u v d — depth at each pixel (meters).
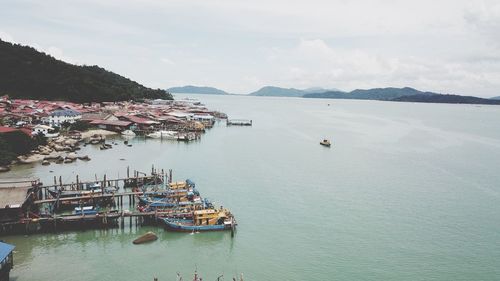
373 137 185.50
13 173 98.19
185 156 125.44
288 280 51.81
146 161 116.50
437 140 178.25
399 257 58.88
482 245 63.50
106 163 112.69
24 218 62.53
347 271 54.56
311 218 73.19
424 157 134.75
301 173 107.12
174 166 110.56
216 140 162.25
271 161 121.69
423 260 58.22
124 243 61.16
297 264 56.03
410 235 66.75
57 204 71.12
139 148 138.25
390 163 123.44
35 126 142.00
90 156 122.00
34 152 115.75
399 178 104.12
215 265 55.19
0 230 61.47
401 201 84.50
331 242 63.31
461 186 97.25
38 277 50.09
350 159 128.75
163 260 56.22
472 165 122.25
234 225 65.50
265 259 57.28
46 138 131.75
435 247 62.47
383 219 73.69
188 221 66.62
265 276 52.66
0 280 45.75
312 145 157.00
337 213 76.25
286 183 96.06
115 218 66.38
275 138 173.88
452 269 55.81
